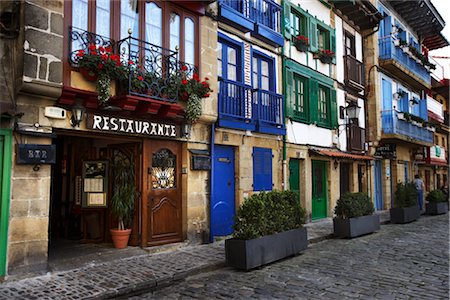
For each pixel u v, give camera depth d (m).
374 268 7.04
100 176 8.68
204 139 9.35
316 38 14.27
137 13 7.89
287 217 7.90
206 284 6.11
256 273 6.73
